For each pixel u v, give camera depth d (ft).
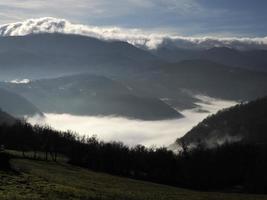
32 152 589.32
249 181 611.47
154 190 376.89
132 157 636.89
